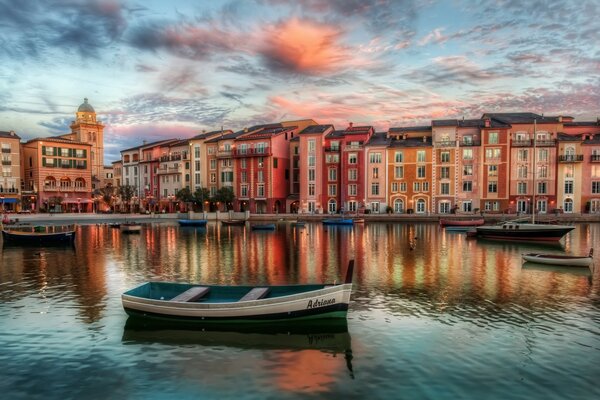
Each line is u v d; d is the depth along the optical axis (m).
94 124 143.00
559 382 13.53
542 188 88.94
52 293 24.78
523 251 42.19
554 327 18.31
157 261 37.06
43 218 87.06
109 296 23.98
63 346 16.53
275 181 107.75
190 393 12.99
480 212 89.88
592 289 25.00
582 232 62.41
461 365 14.67
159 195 128.12
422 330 17.91
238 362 15.05
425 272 30.59
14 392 13.13
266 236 60.12
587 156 87.94
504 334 17.45
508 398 12.62
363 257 38.28
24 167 111.75
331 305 18.11
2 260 37.88
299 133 103.50
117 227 78.50
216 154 114.00
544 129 89.12
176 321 18.50
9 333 17.92
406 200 95.12
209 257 39.25
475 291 24.59
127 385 13.49
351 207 98.69
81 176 115.31
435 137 93.50
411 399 12.55
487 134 90.31
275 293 19.78
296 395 12.80
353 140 99.75
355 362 14.96
